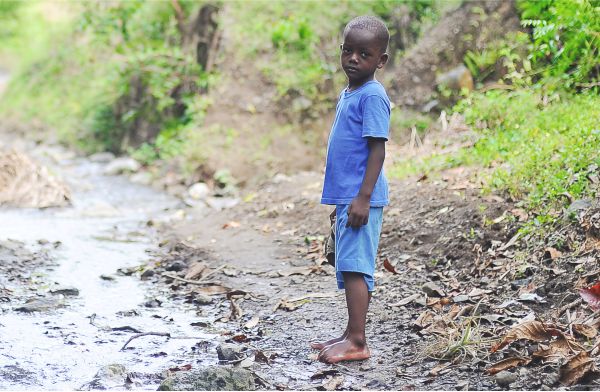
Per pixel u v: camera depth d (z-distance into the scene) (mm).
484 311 5379
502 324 5137
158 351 5129
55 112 15547
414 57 11117
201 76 12492
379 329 5375
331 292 6273
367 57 4711
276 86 11914
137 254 7742
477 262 6176
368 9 12508
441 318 5320
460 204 7191
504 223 6547
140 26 13703
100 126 14055
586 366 4203
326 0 12680
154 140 12984
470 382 4379
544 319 5066
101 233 8633
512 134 8070
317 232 7867
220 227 8531
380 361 4824
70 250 7805
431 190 7742
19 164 10578
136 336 5301
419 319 5352
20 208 9805
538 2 8711
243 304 6082
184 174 11375
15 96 17156
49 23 19438
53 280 6742
